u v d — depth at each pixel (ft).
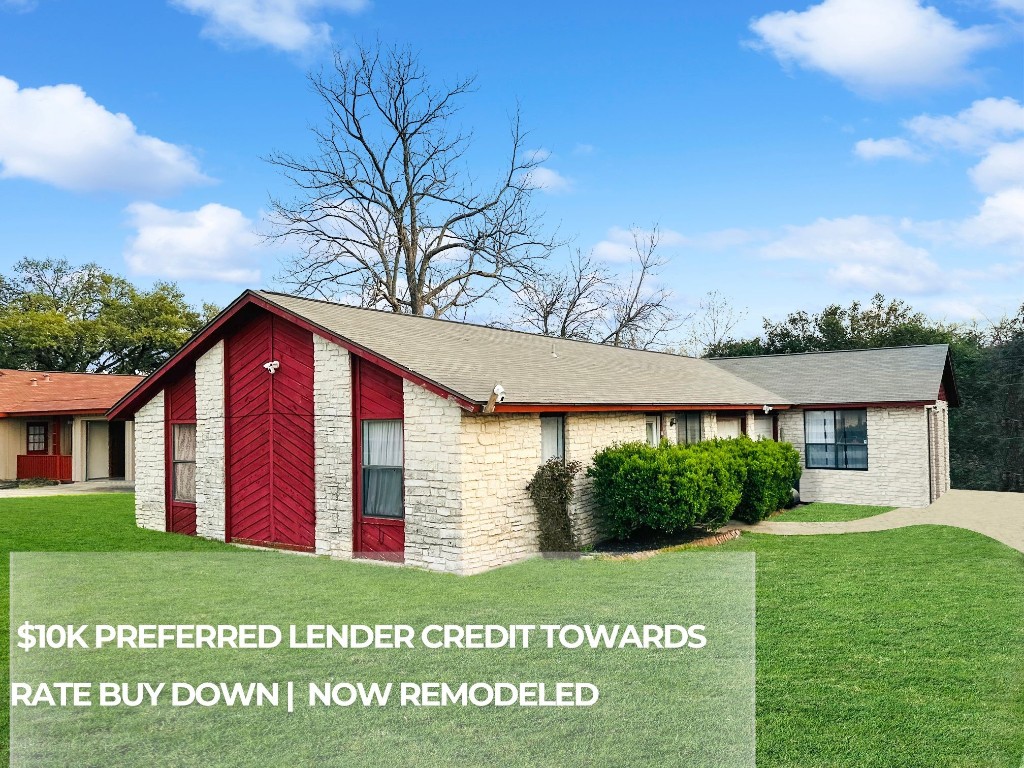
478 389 35.65
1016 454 94.68
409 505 36.17
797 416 71.15
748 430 66.69
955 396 80.23
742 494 51.37
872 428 66.59
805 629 25.17
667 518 40.68
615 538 45.01
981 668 21.49
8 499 64.49
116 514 54.54
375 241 117.08
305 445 40.65
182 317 143.54
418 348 40.98
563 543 39.14
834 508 63.57
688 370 72.33
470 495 34.73
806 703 18.80
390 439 37.91
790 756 16.03
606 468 42.70
